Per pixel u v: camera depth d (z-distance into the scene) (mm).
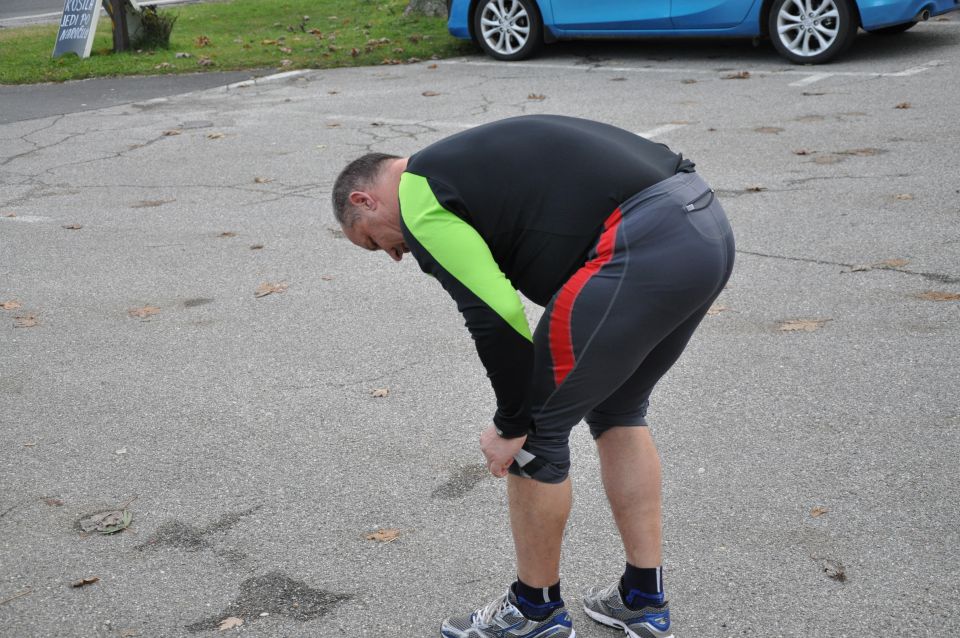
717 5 10188
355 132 8602
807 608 2680
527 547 2459
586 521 3166
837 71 9539
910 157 6688
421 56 12148
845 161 6734
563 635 2559
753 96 8828
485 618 2582
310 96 10312
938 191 5973
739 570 2854
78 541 3189
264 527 3219
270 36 14211
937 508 3061
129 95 10930
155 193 7211
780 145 7242
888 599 2684
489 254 2219
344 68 11812
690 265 2230
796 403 3768
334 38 13586
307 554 3064
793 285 4855
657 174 2268
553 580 2512
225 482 3502
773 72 9766
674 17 10422
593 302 2229
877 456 3369
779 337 4332
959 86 8516
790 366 4066
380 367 4348
